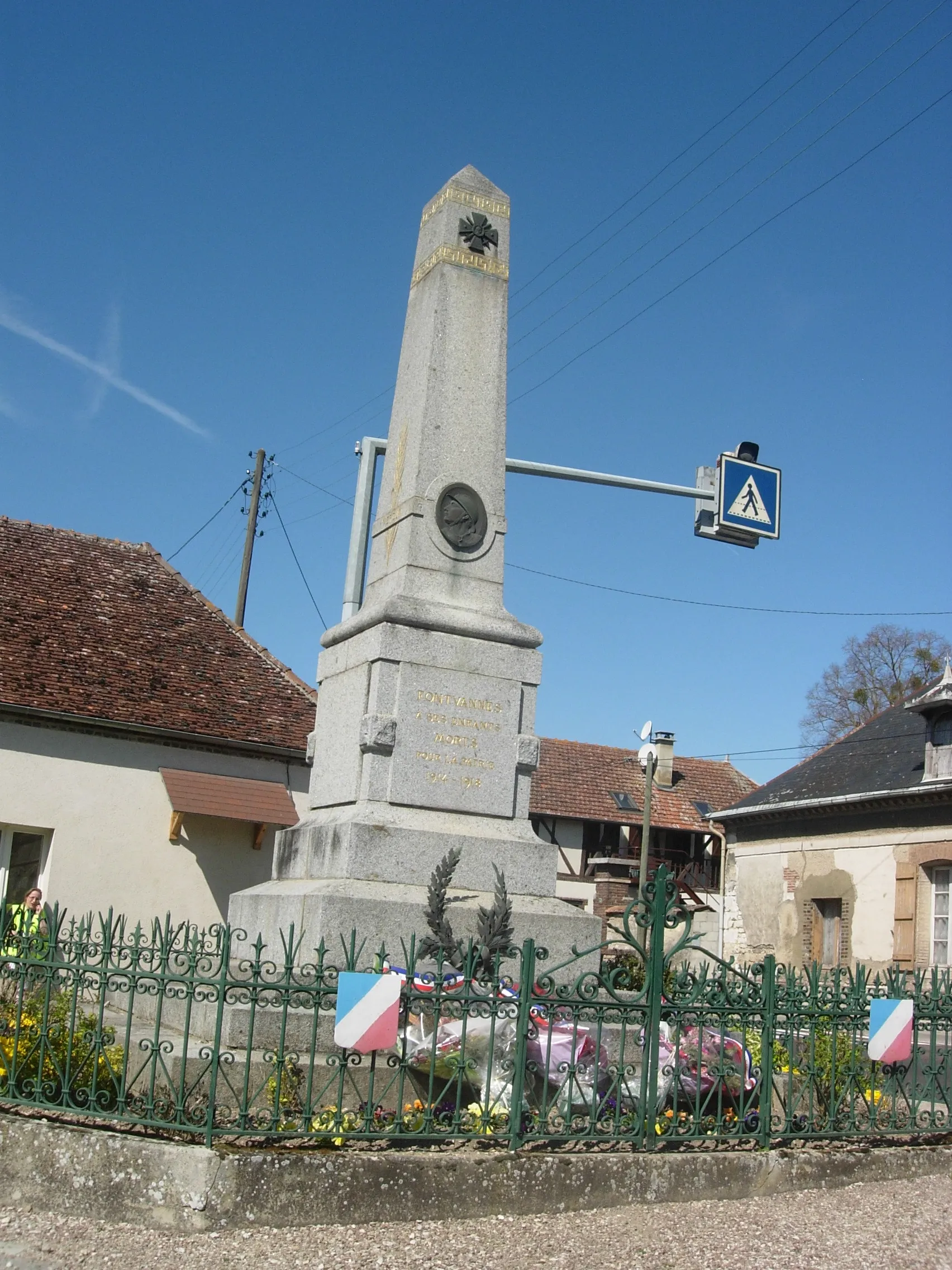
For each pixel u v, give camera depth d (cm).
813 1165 732
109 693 1917
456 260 1084
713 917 3102
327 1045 777
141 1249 562
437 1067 713
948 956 2381
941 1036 1014
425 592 1009
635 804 3784
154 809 1905
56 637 1972
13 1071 684
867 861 2589
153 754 1920
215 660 2125
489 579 1036
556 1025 745
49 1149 628
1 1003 752
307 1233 591
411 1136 645
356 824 905
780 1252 614
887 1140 796
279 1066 634
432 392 1048
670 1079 747
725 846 3009
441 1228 611
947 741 2469
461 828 948
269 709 2072
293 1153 613
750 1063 807
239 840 1955
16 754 1819
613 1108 720
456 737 970
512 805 983
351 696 991
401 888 899
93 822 1855
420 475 1029
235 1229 588
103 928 696
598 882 3503
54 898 1806
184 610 2209
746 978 759
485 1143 670
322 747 1030
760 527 1200
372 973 653
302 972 672
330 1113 661
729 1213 671
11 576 2053
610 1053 796
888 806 2555
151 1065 681
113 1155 613
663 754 3938
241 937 701
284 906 896
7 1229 587
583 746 3969
